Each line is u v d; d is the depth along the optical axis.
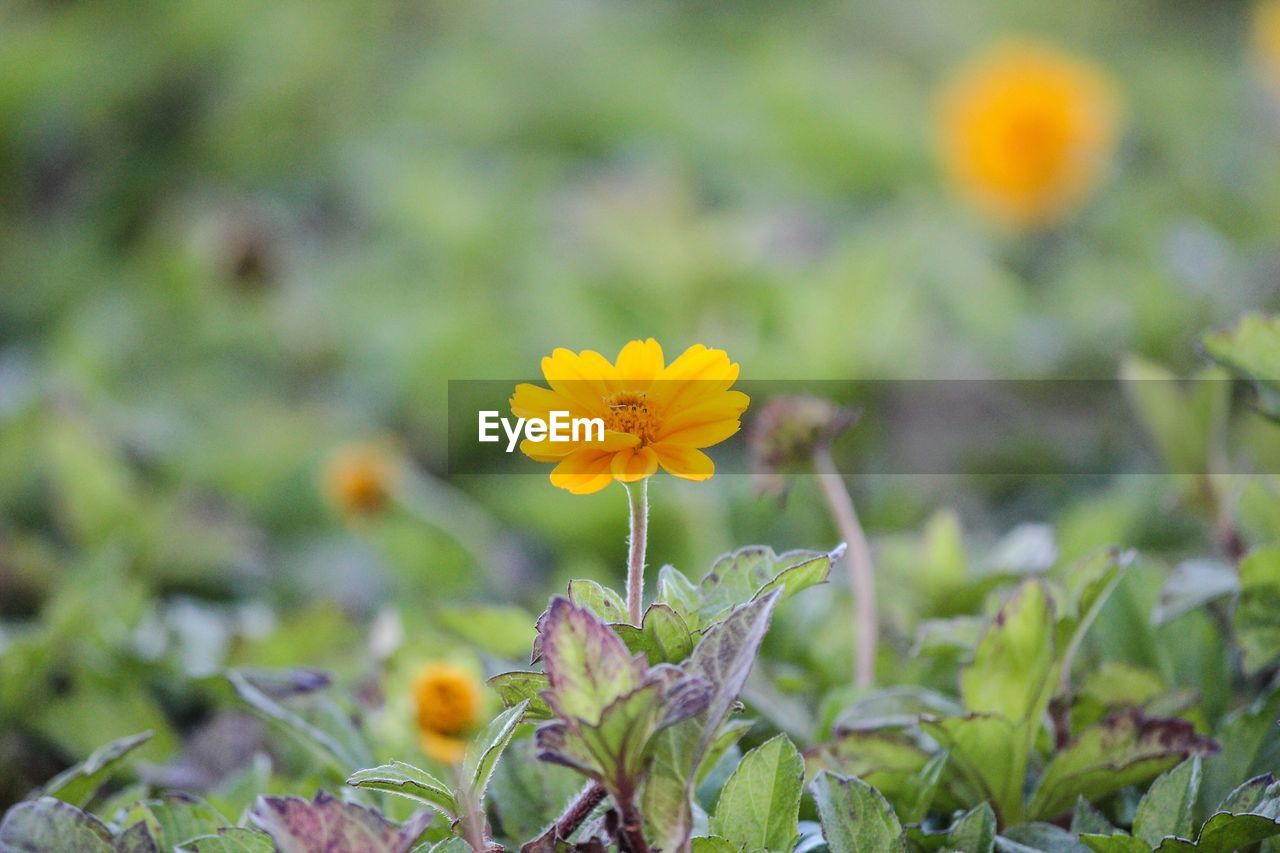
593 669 0.40
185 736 0.57
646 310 1.14
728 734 0.44
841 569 0.59
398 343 1.13
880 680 0.53
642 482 0.42
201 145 1.69
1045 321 1.11
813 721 0.51
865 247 1.15
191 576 0.76
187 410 1.08
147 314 1.24
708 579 0.43
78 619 0.56
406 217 1.42
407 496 0.85
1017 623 0.45
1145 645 0.50
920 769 0.46
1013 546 0.56
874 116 1.79
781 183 1.62
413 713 0.51
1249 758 0.46
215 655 0.58
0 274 1.47
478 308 1.16
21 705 0.54
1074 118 1.26
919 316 1.14
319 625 0.57
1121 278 1.21
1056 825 0.46
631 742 0.40
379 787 0.42
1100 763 0.45
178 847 0.42
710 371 0.41
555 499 0.84
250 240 1.06
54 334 1.31
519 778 0.46
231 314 1.20
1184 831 0.43
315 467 0.96
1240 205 1.53
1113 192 1.53
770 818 0.43
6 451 0.86
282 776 0.52
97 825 0.43
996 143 1.27
